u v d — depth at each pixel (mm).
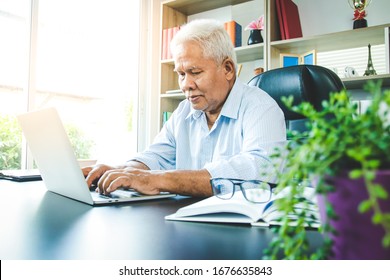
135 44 3010
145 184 776
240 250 397
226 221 527
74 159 675
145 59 3027
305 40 2025
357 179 215
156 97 3006
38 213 610
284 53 2182
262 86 1322
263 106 1046
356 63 2125
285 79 1246
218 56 1073
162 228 502
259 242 429
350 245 240
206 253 388
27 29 2195
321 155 217
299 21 2295
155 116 2994
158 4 3016
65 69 2516
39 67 2281
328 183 233
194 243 428
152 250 399
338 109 229
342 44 2096
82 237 454
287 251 245
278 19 2164
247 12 2543
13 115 2156
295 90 1211
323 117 240
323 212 259
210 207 547
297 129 1240
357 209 225
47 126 716
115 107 2926
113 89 2906
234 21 2363
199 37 1047
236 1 2605
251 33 2309
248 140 989
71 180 720
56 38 2424
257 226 507
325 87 1152
